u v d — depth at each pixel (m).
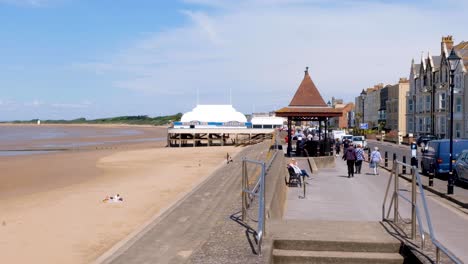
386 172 26.69
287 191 18.89
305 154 32.75
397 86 81.38
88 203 23.70
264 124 100.44
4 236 16.88
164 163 48.72
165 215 16.03
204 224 14.41
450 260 7.24
